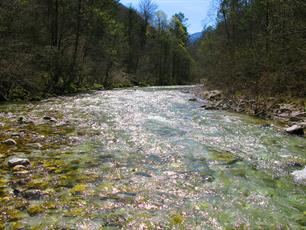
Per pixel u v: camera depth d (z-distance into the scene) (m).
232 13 43.69
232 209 6.86
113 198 7.20
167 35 85.69
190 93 37.41
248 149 11.62
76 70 38.81
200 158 10.41
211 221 6.33
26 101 25.33
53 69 33.81
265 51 28.31
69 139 12.31
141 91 40.09
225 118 18.12
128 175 8.66
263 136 13.70
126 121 16.42
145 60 81.19
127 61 75.81
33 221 6.10
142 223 6.16
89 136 12.91
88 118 17.08
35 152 10.48
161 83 81.25
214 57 40.44
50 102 24.77
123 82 58.72
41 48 31.64
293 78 23.47
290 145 12.28
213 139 12.99
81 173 8.67
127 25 78.38
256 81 26.80
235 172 9.16
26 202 6.86
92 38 47.50
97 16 43.12
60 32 38.72
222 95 29.98
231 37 46.31
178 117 18.14
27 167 8.99
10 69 24.80
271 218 6.51
